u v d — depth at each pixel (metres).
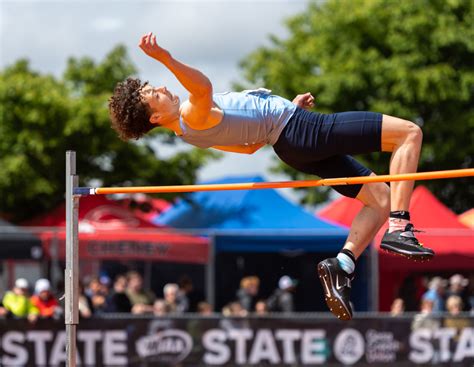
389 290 16.55
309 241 15.45
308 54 25.92
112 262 17.94
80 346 12.98
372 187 6.88
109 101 6.64
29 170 21.83
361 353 13.34
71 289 7.36
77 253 7.38
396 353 13.35
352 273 6.72
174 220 17.28
